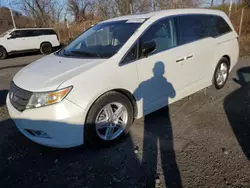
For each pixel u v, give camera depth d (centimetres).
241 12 1291
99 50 304
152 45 301
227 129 315
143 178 231
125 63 280
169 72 330
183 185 218
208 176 228
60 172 248
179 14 360
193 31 376
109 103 272
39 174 246
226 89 476
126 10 1942
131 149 281
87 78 250
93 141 272
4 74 787
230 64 477
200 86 408
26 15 2736
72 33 2086
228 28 460
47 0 2630
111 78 266
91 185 227
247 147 271
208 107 392
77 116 245
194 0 1627
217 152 265
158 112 380
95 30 363
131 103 300
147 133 316
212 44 405
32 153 284
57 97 236
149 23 313
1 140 317
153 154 268
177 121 347
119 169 247
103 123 278
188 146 280
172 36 340
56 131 242
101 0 2183
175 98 359
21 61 1124
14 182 236
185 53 349
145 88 304
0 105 457
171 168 243
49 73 266
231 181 220
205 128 321
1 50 1203
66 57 314
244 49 964
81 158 269
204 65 397
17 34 1272
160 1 1706
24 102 249
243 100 415
